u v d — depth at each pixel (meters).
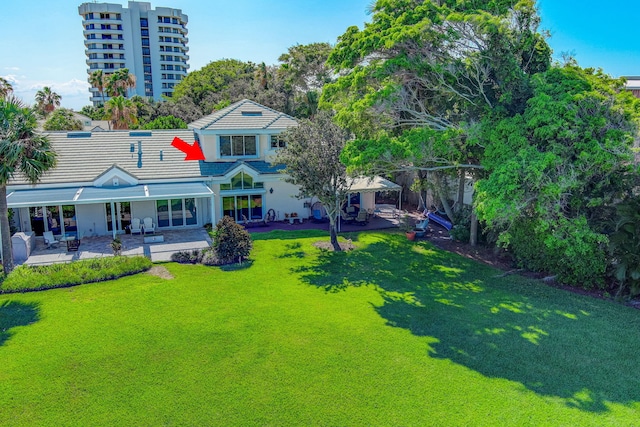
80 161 34.66
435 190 35.28
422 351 16.06
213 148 38.16
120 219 34.12
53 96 83.50
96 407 12.82
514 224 24.81
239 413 12.56
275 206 39.44
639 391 13.66
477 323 18.50
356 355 15.75
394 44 22.97
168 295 21.50
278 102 74.12
